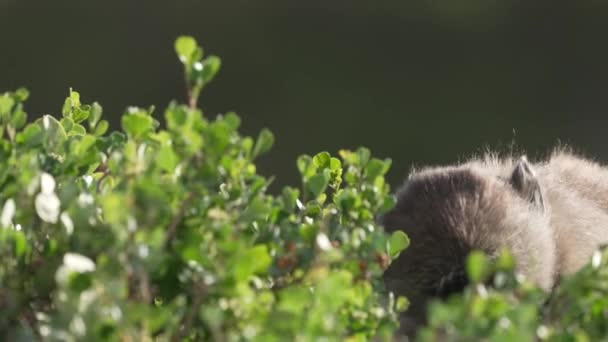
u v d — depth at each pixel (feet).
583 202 45.91
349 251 26.20
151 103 144.46
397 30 153.58
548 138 144.97
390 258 27.84
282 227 27.04
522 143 144.05
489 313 21.84
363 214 27.91
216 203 25.39
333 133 143.95
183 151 24.53
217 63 25.27
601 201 48.70
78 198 25.89
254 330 23.00
